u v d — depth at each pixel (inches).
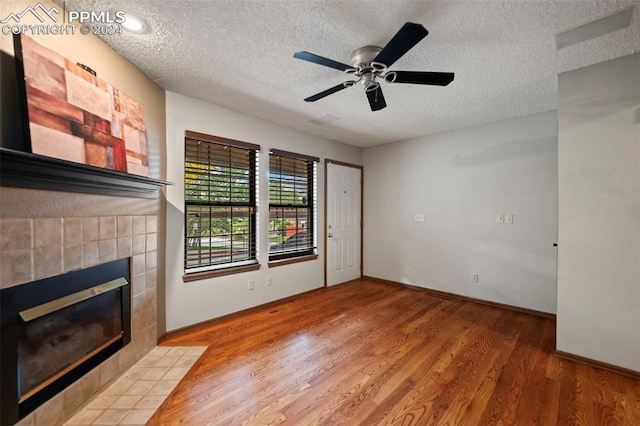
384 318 118.6
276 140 137.5
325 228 165.8
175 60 81.5
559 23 64.3
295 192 150.9
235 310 120.5
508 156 131.0
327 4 58.5
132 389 70.3
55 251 56.1
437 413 62.4
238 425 58.6
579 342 84.4
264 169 131.9
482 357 86.6
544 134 121.3
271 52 77.2
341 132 154.2
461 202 146.1
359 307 132.6
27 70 50.6
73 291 60.8
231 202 121.6
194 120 107.6
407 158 169.0
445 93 102.3
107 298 72.3
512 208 129.7
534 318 119.0
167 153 100.7
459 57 79.0
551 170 119.6
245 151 126.6
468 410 63.4
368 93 82.2
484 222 138.1
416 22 64.1
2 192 46.8
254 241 129.9
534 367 81.1
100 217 68.1
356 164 187.0
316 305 135.3
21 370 50.9
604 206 81.0
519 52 76.4
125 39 71.5
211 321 112.4
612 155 80.0
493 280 135.3
